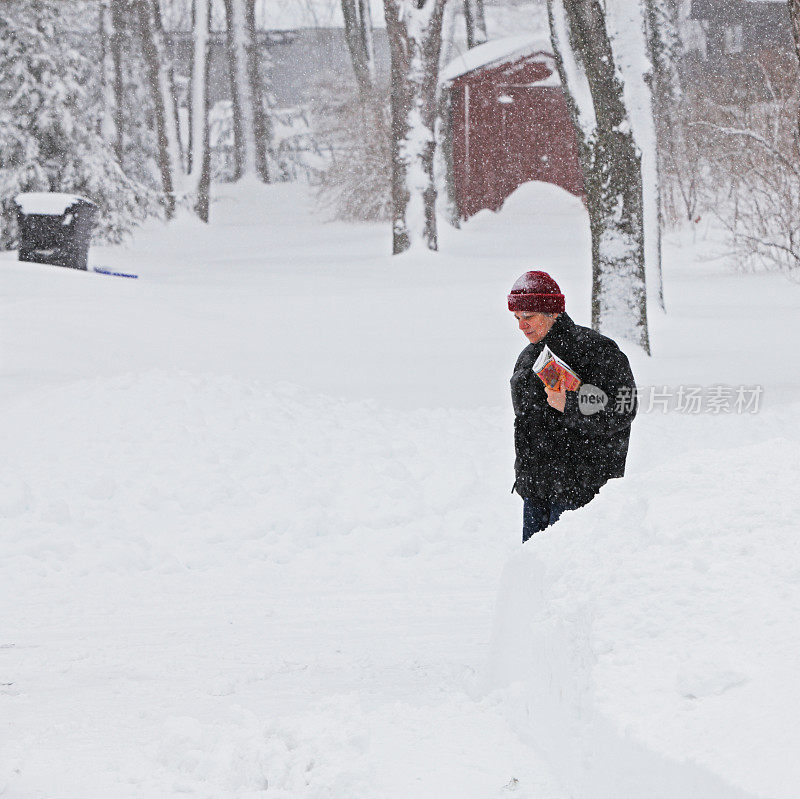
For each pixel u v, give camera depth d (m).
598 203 37.78
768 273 61.72
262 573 18.19
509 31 149.50
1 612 16.20
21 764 8.38
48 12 89.56
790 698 6.19
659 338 41.44
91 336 38.56
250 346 39.62
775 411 27.12
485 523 20.41
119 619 15.85
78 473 21.20
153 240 105.75
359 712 8.89
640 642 7.10
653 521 8.38
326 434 23.59
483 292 56.00
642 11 39.88
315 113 123.06
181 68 165.75
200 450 22.09
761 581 7.32
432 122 76.31
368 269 69.88
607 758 6.55
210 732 8.66
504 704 8.47
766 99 73.56
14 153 89.00
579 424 12.61
